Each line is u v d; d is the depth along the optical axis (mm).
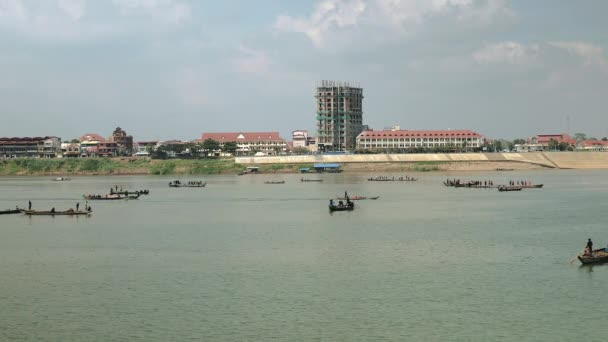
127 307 86938
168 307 86562
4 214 189750
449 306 85562
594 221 159875
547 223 157000
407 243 130125
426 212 183000
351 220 166750
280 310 84625
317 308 85312
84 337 76250
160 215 183625
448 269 105625
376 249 123750
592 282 96188
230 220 170000
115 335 76688
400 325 78688
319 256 117375
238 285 97000
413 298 89125
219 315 83000
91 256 120688
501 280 98125
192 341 74438
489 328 77500
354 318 81250
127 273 105688
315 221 165500
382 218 170000
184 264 112000
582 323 78938
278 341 74062
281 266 109250
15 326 80125
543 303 86375
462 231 145250
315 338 74875
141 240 138250
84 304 88562
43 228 159375
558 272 102562
